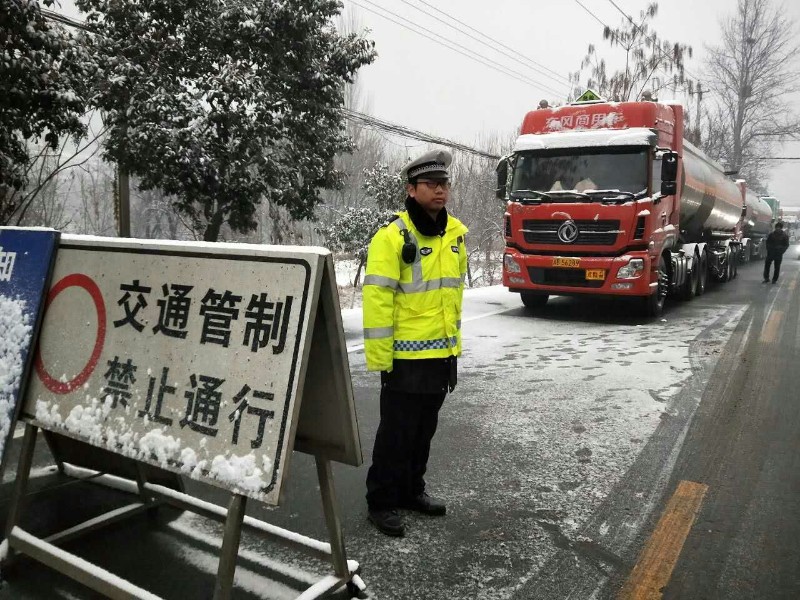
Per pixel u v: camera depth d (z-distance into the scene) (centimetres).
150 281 251
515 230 992
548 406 523
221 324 228
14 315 284
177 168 908
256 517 323
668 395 555
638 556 287
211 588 255
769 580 268
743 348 762
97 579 236
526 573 272
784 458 409
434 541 301
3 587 254
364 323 299
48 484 353
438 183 293
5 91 701
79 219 1401
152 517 316
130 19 923
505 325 948
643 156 914
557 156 967
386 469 311
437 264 301
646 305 982
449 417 495
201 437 220
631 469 390
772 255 1634
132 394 242
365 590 257
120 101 909
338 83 1045
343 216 1686
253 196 1000
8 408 272
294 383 206
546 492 357
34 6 703
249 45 945
